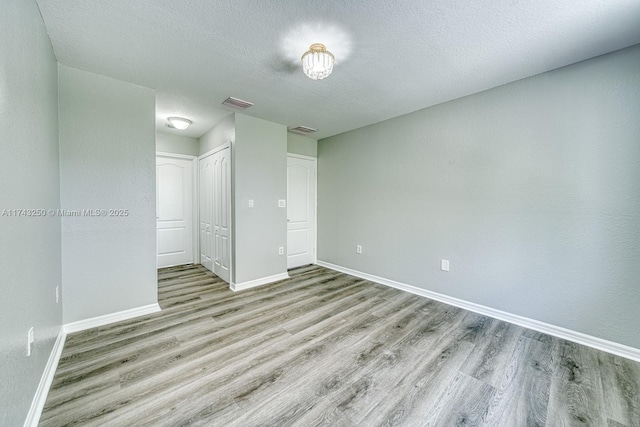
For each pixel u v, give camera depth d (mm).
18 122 1247
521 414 1405
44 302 1625
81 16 1604
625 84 1911
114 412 1390
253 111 3238
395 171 3443
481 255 2674
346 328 2355
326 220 4523
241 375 1704
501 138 2516
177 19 1639
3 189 1074
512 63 2123
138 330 2291
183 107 3109
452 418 1376
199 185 4625
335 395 1534
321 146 4594
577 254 2131
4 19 1100
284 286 3521
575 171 2127
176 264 4566
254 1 1490
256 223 3543
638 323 1891
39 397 1414
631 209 1908
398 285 3436
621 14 1553
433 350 2004
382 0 1475
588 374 1727
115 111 2408
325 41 1854
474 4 1498
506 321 2502
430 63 2129
